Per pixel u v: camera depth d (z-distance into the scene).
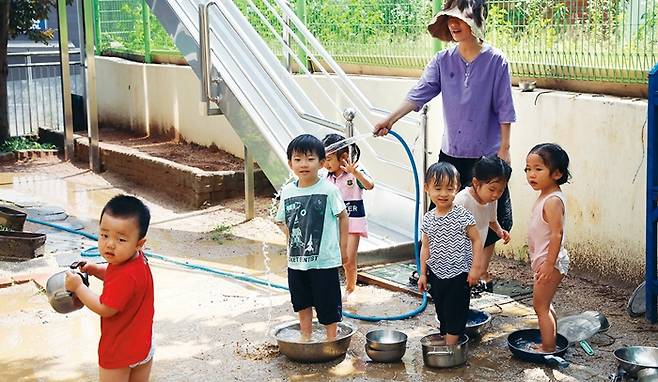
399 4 8.64
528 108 7.20
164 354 5.51
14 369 5.34
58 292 4.35
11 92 15.16
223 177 9.81
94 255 7.71
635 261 6.46
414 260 7.38
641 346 5.31
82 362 5.43
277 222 5.64
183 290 6.84
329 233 5.46
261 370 5.24
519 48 7.58
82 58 13.70
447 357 5.19
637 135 6.34
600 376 5.04
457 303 5.28
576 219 6.91
